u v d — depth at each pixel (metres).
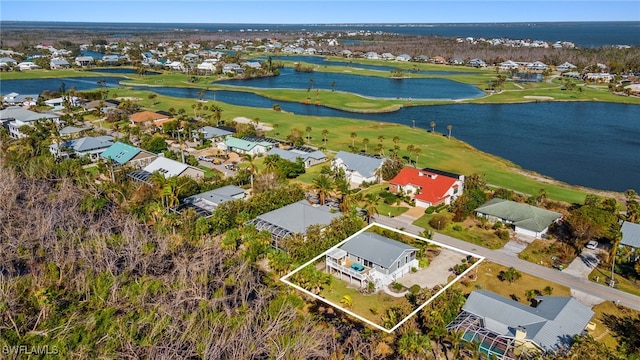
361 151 120.19
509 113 179.75
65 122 142.25
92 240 66.38
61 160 105.94
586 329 51.50
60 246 65.44
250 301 55.31
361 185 96.75
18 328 49.00
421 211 84.38
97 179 97.31
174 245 67.06
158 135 126.00
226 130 133.38
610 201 81.44
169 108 173.62
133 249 63.94
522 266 65.62
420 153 120.12
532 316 49.72
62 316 51.38
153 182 85.31
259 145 118.12
